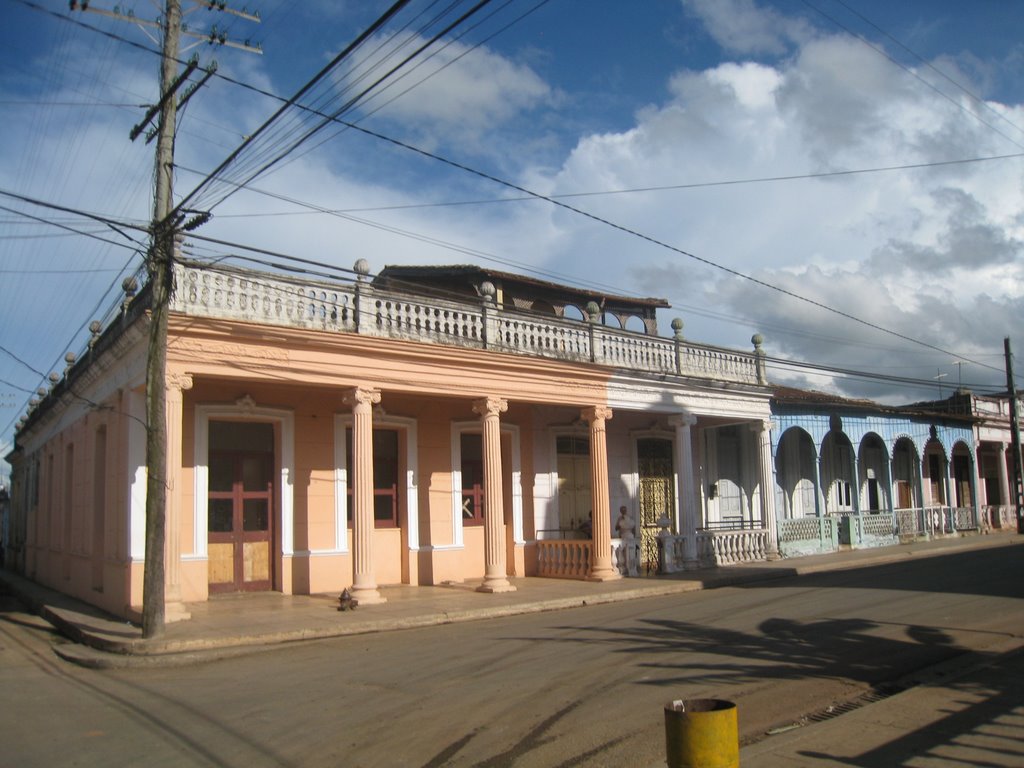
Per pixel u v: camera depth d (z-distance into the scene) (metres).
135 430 14.26
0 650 13.16
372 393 15.45
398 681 9.17
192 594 15.16
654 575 19.83
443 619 13.72
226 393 15.84
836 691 8.53
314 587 16.41
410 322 16.19
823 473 28.92
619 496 22.17
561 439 21.47
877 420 29.42
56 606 17.47
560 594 16.33
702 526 24.25
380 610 14.11
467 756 6.57
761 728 7.30
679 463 21.47
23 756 6.84
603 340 19.78
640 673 9.23
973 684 8.46
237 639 11.74
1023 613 13.04
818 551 25.56
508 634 12.30
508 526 20.02
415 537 18.27
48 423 25.55
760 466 23.91
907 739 6.69
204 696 8.76
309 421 16.84
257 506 16.42
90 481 18.42
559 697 8.25
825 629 11.89
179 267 13.36
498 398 17.45
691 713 4.76
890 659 9.91
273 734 7.25
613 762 6.37
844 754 6.35
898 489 32.66
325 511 16.83
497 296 22.16
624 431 22.53
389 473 18.45
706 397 22.11
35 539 27.64
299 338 14.41
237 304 13.93
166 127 12.77
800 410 25.98
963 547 27.97
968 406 34.88
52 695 9.16
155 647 11.27
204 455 15.55
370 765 6.41
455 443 19.20
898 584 17.22
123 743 7.13
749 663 9.70
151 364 12.15
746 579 19.38
